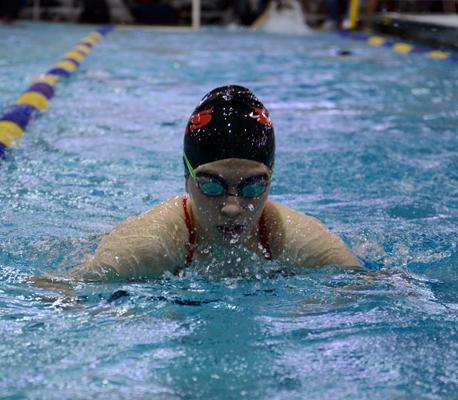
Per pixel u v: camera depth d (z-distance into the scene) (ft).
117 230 11.07
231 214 9.96
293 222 11.13
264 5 64.85
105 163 18.72
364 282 11.14
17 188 16.42
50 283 10.94
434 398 8.13
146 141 21.24
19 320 9.82
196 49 45.55
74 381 8.32
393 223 14.79
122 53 42.86
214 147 9.89
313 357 9.05
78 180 17.20
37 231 13.66
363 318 10.13
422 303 10.70
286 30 61.82
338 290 10.89
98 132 22.27
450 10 60.85
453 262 12.66
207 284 10.79
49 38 50.52
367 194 16.88
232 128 9.96
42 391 8.08
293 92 30.48
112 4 65.36
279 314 10.18
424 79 34.35
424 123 24.73
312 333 9.67
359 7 62.75
